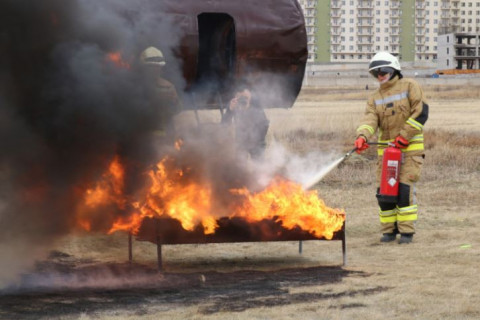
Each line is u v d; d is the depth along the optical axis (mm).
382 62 9367
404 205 9094
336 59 198375
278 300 6113
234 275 7270
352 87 91062
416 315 5617
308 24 195500
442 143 19141
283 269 7617
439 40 174750
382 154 9523
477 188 13547
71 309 5848
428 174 14953
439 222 10453
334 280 6910
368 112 9539
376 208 11773
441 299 6094
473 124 26906
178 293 6438
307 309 5801
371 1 198500
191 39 9141
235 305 5949
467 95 57156
